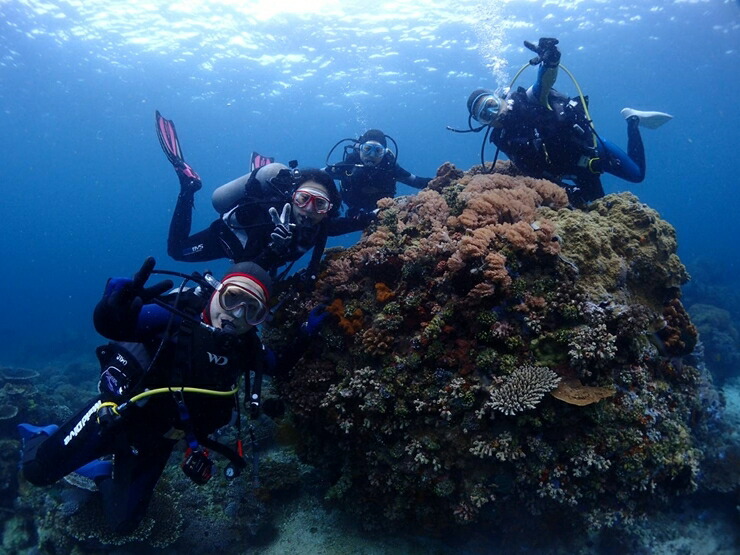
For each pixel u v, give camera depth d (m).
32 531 5.82
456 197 4.86
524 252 3.79
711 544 4.57
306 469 5.46
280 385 4.65
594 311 3.57
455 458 3.62
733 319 15.62
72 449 3.44
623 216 4.71
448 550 4.26
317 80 32.91
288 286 5.06
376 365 4.07
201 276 3.39
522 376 3.38
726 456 5.26
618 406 3.56
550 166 5.52
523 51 27.27
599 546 4.35
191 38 26.41
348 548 4.41
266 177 4.95
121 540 4.66
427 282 4.12
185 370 2.99
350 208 7.93
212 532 4.86
